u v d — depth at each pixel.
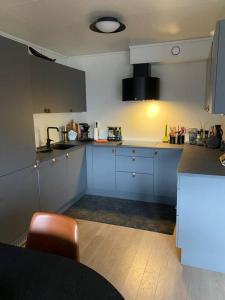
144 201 3.70
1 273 0.99
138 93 3.54
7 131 2.22
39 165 2.70
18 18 2.44
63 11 2.28
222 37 1.88
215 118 3.61
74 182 3.54
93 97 4.25
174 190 3.47
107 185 3.85
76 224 1.25
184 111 3.75
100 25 2.41
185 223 2.10
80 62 4.24
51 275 0.98
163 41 3.37
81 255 2.32
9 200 2.29
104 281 0.94
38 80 2.98
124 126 4.14
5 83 2.17
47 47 3.60
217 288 1.88
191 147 3.33
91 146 3.82
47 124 3.77
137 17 2.46
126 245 2.48
